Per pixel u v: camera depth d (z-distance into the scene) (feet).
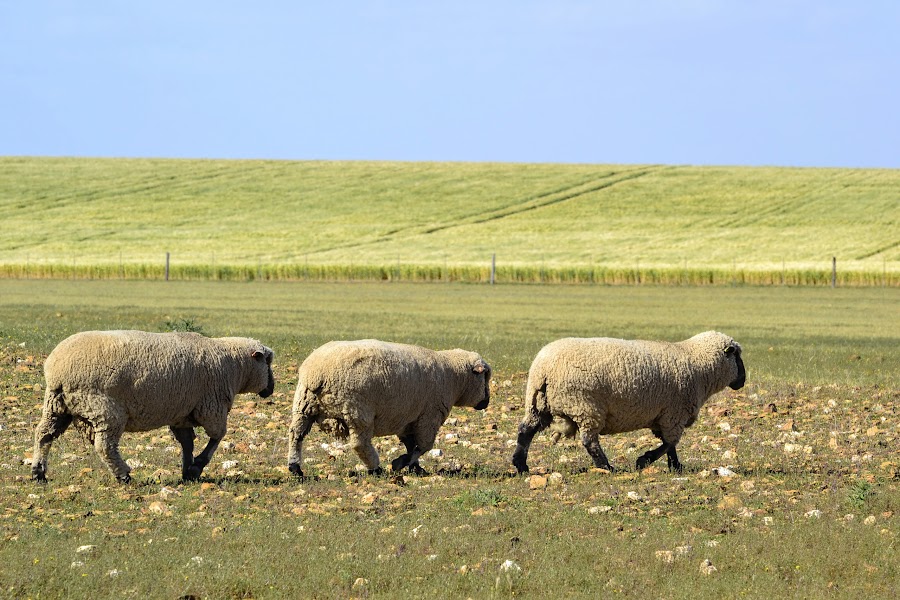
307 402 65.98
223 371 65.57
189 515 54.24
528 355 134.92
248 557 46.37
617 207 518.78
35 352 118.32
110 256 403.34
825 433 85.20
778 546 49.06
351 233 465.06
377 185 586.04
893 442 81.05
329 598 41.68
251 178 608.60
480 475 68.23
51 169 629.92
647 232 459.32
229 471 67.46
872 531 51.67
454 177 608.60
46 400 61.46
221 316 196.24
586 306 252.42
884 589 43.37
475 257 404.57
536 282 356.18
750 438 82.94
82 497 57.77
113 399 60.80
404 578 44.09
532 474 68.28
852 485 63.41
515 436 83.82
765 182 572.10
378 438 83.15
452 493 61.05
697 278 350.02
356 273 362.74
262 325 176.55
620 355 69.05
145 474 65.41
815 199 521.65
